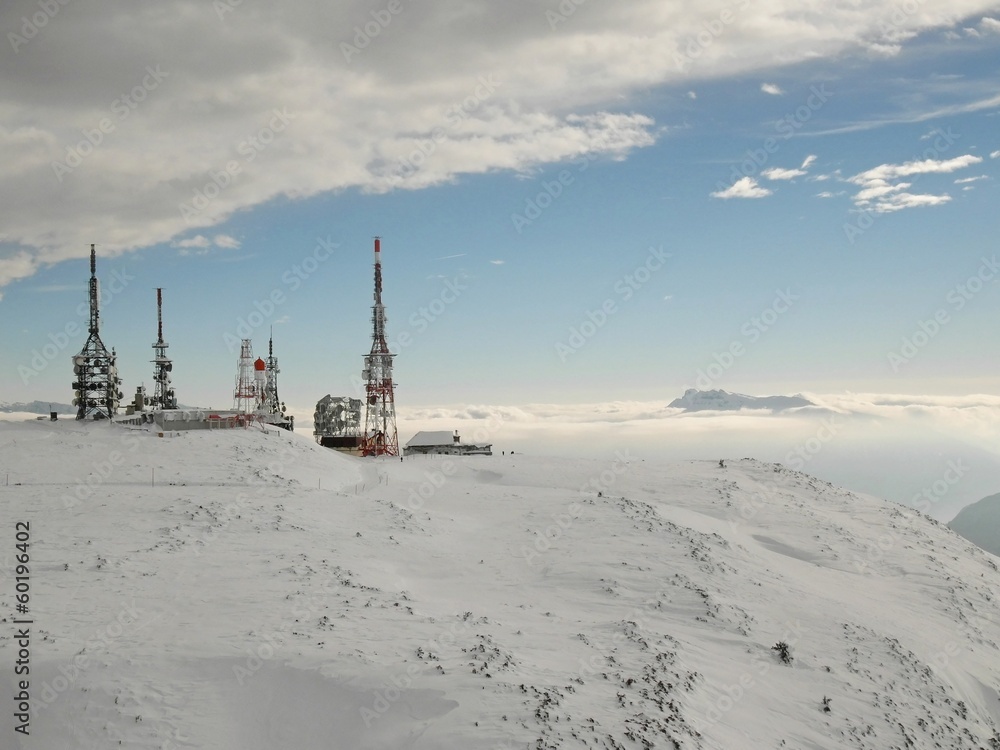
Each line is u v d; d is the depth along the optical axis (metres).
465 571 39.62
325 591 32.16
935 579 49.62
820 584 45.12
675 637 32.09
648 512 52.12
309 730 22.06
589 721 21.89
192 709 22.50
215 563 35.81
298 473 60.50
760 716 26.53
